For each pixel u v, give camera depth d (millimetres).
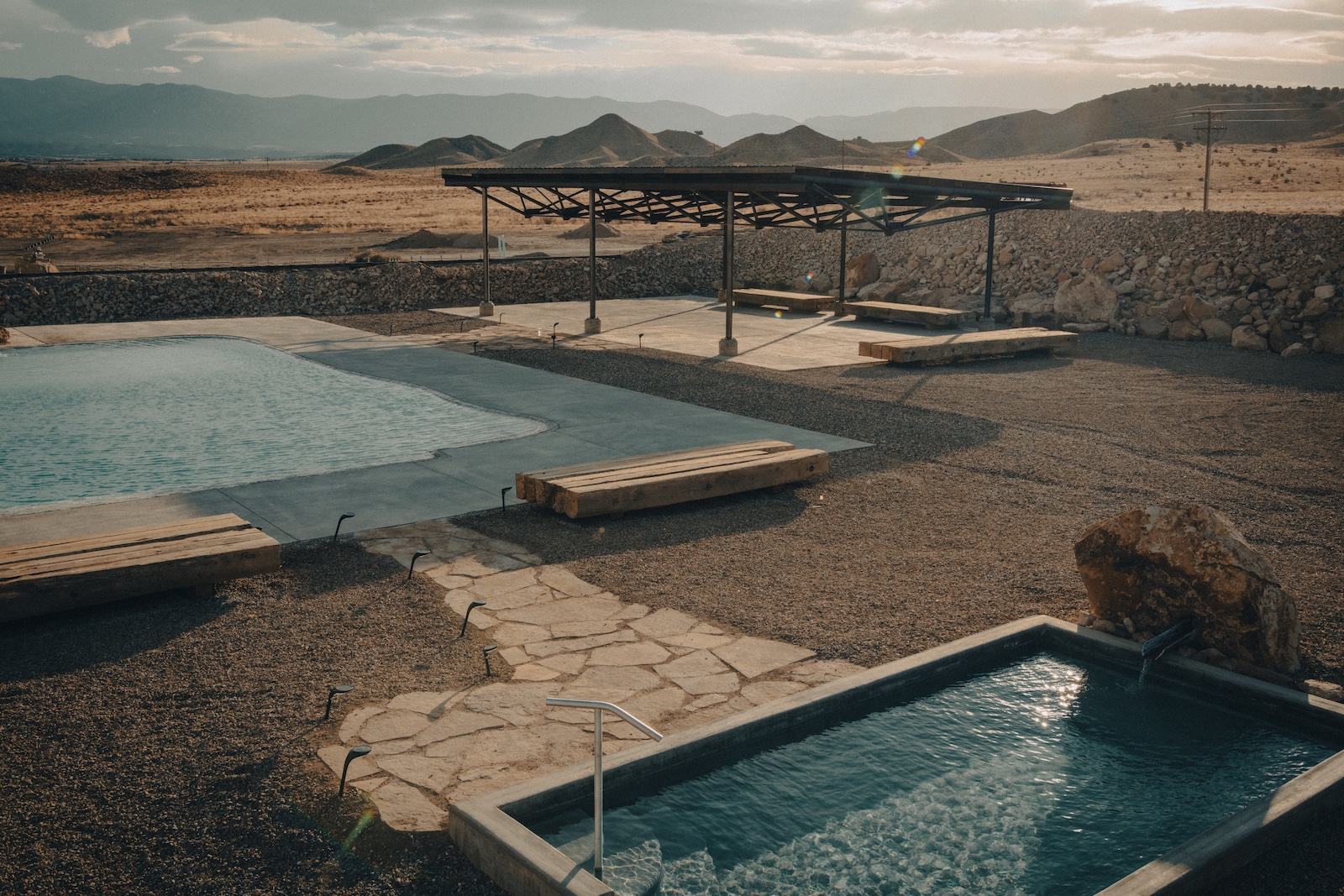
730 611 7184
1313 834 4457
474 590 7566
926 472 11352
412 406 14977
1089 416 14453
